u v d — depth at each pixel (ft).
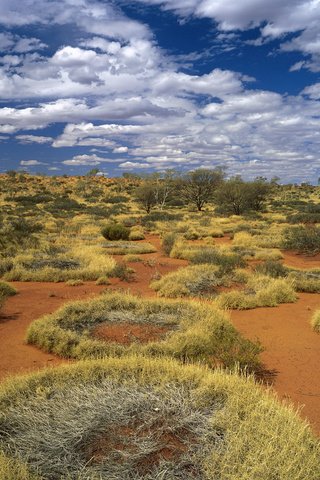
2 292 39.37
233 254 60.95
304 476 11.43
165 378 17.13
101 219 145.38
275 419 13.70
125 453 12.23
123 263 59.00
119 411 14.66
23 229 96.73
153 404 15.17
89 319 29.73
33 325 27.48
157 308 31.96
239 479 11.02
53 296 40.40
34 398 15.75
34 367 22.89
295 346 27.07
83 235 98.32
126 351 23.56
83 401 15.33
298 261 67.92
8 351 25.50
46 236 91.91
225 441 12.80
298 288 45.27
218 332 26.99
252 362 22.54
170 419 14.28
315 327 30.60
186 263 62.13
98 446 12.92
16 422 14.23
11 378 18.13
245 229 109.09
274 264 51.26
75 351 24.22
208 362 22.74
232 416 13.88
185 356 23.61
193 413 14.40
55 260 57.88
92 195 280.72
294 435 12.89
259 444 12.41
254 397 15.42
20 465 11.59
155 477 11.42
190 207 214.07
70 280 46.85
